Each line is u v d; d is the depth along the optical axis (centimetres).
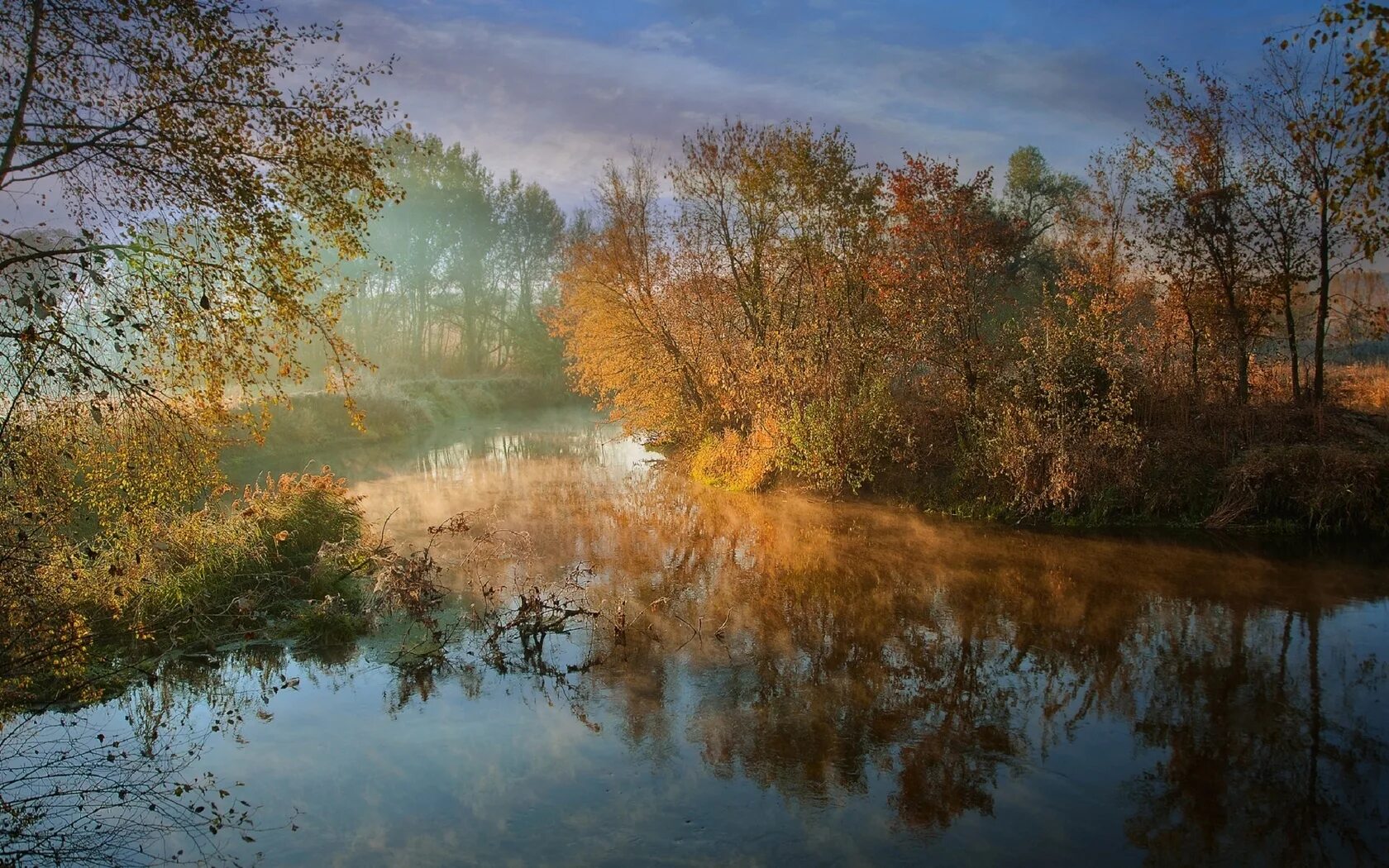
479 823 644
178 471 928
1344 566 1218
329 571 1179
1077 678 888
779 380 1916
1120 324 1762
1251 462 1415
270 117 891
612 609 1131
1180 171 1684
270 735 793
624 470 2364
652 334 2280
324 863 595
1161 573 1216
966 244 1702
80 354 754
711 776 708
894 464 1789
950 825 633
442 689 893
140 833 634
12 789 698
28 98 802
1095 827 627
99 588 979
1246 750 731
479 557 1395
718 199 2111
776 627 1054
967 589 1177
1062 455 1481
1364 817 631
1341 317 1692
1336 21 671
